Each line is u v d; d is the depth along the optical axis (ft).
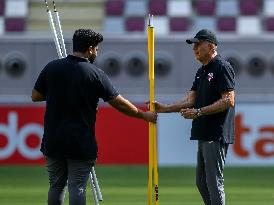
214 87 68.90
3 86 151.43
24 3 163.84
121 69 151.53
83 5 163.43
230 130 69.67
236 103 141.49
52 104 63.87
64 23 162.40
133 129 140.77
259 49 153.07
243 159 141.69
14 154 141.28
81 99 63.57
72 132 63.26
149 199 69.46
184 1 164.04
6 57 151.74
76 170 63.67
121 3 163.73
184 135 141.28
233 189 115.65
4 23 163.02
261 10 164.25
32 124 141.18
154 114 67.87
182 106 72.02
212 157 68.95
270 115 141.79
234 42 152.97
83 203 63.36
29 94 151.74
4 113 141.08
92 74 63.77
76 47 64.59
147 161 141.38
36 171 138.92
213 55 69.77
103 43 151.84
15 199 102.63
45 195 107.04
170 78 150.71
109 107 140.77
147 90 151.23
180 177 131.64
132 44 152.05
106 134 140.77
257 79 152.97
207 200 71.82
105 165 140.97
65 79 63.57
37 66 152.05
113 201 100.73
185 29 163.53
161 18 163.43
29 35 153.38
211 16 164.25
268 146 141.79
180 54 150.92
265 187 118.42
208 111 67.67
